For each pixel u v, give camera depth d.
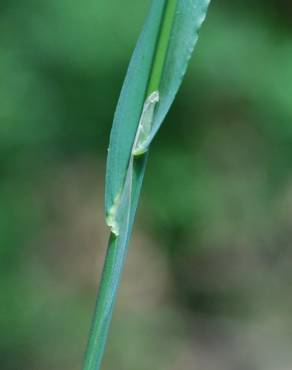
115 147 0.17
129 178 0.17
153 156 0.66
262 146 0.66
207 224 0.68
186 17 0.17
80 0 0.63
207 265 0.76
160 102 0.17
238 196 0.67
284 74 0.65
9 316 0.64
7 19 0.64
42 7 0.64
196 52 0.65
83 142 0.65
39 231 0.68
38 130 0.63
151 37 0.17
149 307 0.76
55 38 0.63
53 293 0.67
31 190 0.66
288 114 0.64
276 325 0.76
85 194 0.71
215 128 0.66
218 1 0.66
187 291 0.77
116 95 0.64
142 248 0.78
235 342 0.75
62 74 0.64
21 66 0.63
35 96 0.63
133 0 0.64
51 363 0.64
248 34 0.65
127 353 0.69
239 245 0.73
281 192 0.66
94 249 0.75
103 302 0.17
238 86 0.64
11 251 0.65
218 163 0.67
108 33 0.63
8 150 0.63
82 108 0.64
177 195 0.66
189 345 0.74
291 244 0.71
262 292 0.76
